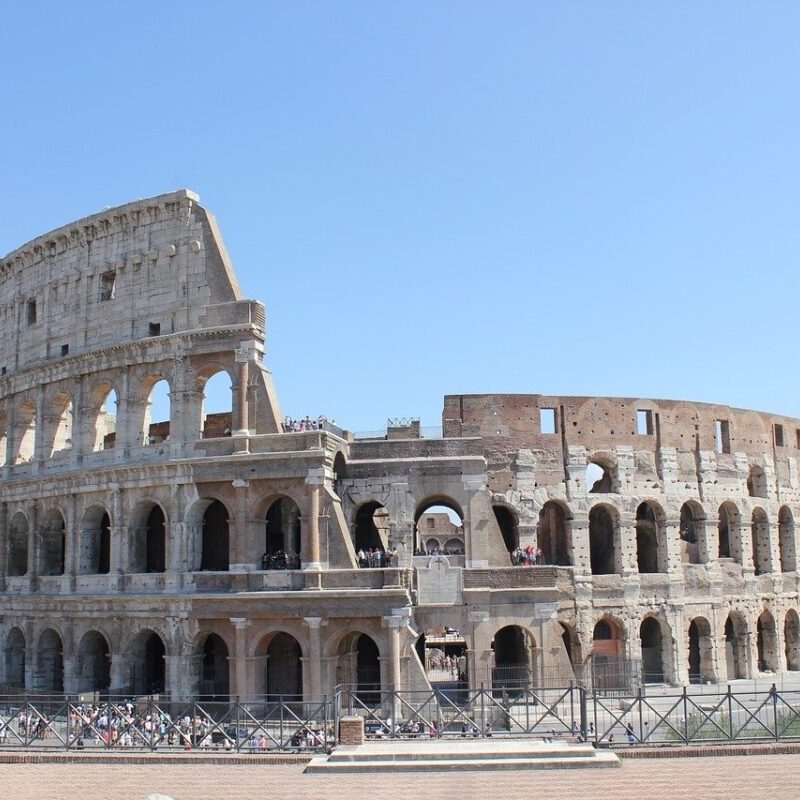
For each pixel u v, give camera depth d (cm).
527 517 8775
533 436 8981
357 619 7306
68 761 5234
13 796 4441
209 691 7838
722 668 9344
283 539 8281
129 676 7894
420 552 9869
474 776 4609
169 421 8569
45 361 8812
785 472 10619
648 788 4278
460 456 8138
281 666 8050
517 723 5844
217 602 7500
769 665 10044
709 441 9744
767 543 10162
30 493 8844
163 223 8475
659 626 9412
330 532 7506
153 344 8169
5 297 9800
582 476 8994
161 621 7712
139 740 6028
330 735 6153
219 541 8219
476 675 7525
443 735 5691
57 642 8662
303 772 4803
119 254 8669
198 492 7806
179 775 4834
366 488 8125
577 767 4731
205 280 8169
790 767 4650
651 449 9381
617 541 9062
